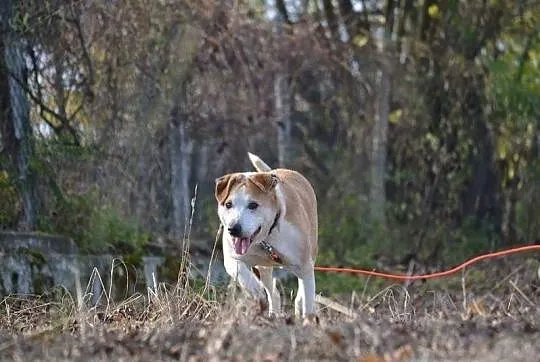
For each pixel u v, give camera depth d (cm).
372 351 734
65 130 1507
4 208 1409
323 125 2281
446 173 2203
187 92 1842
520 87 2116
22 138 1432
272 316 938
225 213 991
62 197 1470
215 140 2023
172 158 1792
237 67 1973
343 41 2241
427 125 2217
